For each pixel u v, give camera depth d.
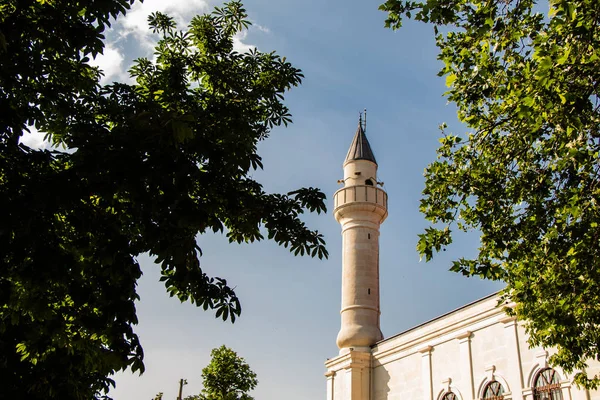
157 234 9.91
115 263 10.02
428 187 16.41
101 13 10.08
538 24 15.05
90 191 9.31
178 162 9.92
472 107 16.11
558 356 17.48
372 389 42.88
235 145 11.19
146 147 9.70
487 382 32.88
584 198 14.26
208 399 35.88
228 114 12.30
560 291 15.15
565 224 14.79
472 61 15.45
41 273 9.30
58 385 12.77
